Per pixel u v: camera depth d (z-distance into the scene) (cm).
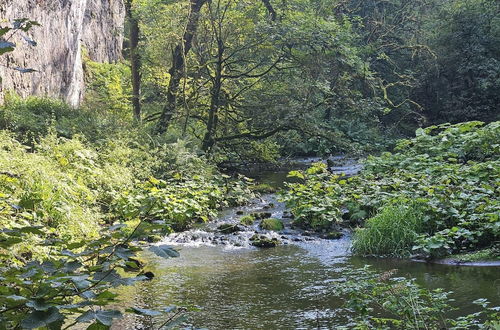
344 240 1010
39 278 283
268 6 1989
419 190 1091
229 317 605
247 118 1978
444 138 1444
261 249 958
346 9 2986
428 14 3444
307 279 753
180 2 1838
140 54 1989
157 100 2123
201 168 1605
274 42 1847
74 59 2236
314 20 1877
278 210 1337
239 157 2056
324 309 624
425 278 731
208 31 1950
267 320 595
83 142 1516
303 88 1911
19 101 1623
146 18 1897
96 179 1197
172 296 684
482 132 1402
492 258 806
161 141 1728
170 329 280
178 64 1945
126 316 602
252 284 734
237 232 1089
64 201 870
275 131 1936
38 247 594
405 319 513
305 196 1202
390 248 888
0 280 282
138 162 1438
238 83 2047
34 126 1467
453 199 980
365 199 1127
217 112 2006
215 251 943
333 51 1903
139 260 840
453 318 561
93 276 278
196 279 761
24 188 828
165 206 1152
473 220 911
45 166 996
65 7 2112
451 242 842
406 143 1537
